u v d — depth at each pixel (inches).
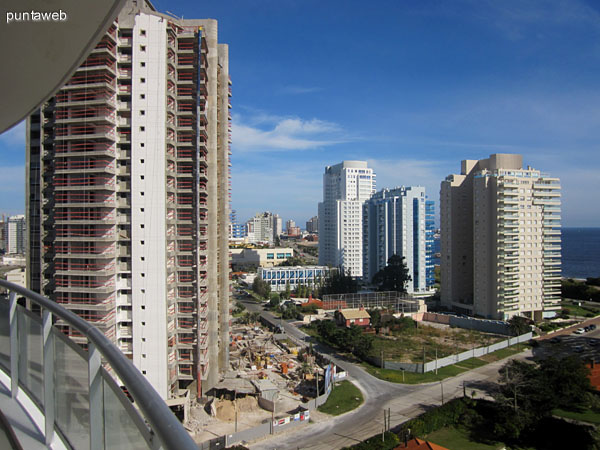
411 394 1721.2
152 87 1389.0
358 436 1368.1
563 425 1381.6
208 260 1620.3
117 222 1416.1
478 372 1973.4
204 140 1617.9
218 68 1779.0
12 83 224.8
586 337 2549.2
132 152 1392.7
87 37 205.8
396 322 2765.7
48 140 1473.9
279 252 6190.9
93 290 1349.7
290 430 1406.3
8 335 267.7
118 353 138.6
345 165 5408.5
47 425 204.8
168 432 92.4
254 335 2719.0
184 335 1510.8
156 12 1483.8
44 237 1485.0
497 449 1302.9
